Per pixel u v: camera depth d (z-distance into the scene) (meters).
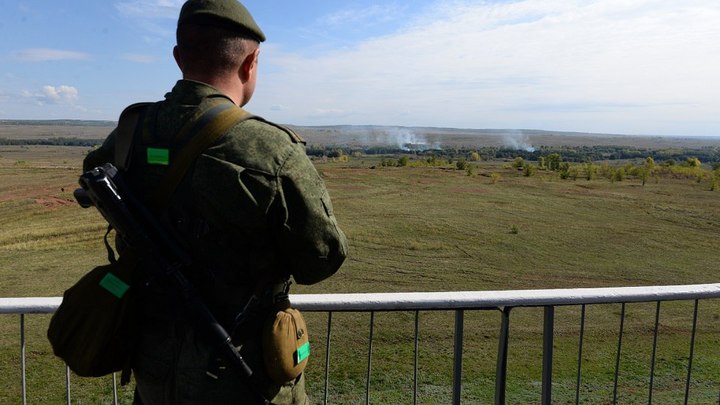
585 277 16.30
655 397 6.56
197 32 1.51
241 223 1.41
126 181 1.50
